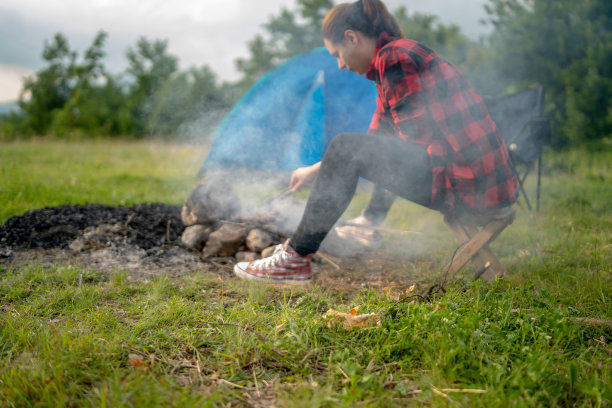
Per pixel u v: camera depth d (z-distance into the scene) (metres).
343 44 2.15
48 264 2.52
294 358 1.48
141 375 1.34
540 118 3.88
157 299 2.02
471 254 2.19
